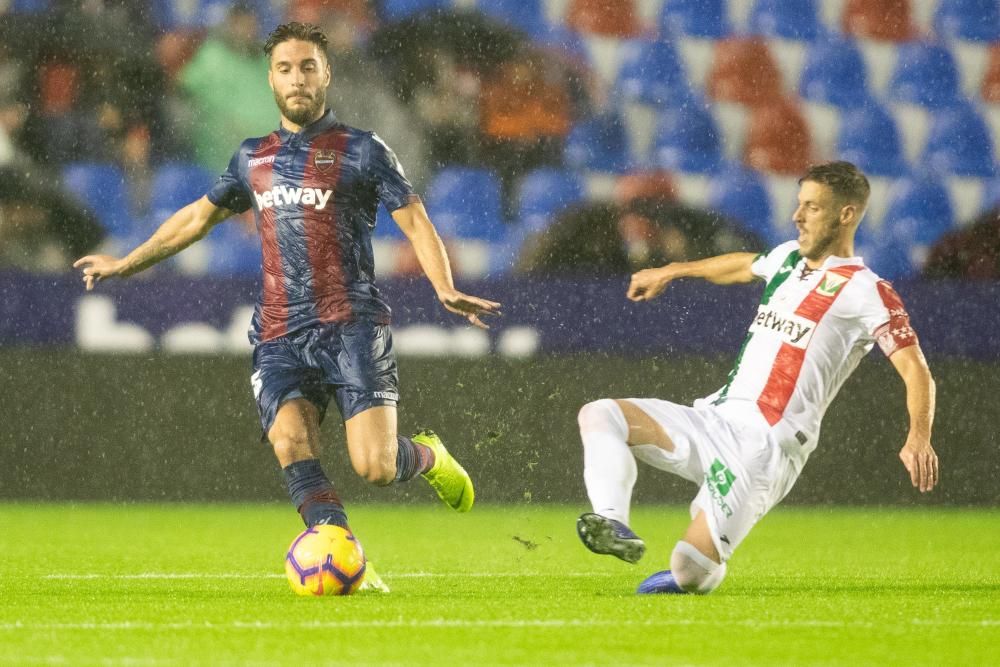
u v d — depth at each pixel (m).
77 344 41.38
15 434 41.28
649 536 33.25
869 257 52.47
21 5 48.69
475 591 19.89
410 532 33.94
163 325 41.56
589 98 52.31
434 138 50.84
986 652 13.45
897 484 42.56
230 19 50.66
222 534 32.56
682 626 15.10
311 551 18.44
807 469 42.47
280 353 20.34
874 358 42.62
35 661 12.48
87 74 48.91
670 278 20.62
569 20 56.34
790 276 19.72
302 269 20.25
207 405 41.59
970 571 24.67
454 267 49.62
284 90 20.17
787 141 55.09
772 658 12.91
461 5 52.47
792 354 19.28
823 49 57.72
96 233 47.53
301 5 50.97
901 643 13.98
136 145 48.91
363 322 20.36
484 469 41.59
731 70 56.62
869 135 55.94
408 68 51.00
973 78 58.56
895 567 25.62
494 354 41.47
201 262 47.94
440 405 41.31
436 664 12.37
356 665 12.29
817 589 20.48
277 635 14.25
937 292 42.25
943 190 54.19
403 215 20.17
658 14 57.31
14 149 47.66
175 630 14.61
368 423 20.08
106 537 31.52
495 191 50.72
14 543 29.72
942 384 42.31
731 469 18.88
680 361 41.66
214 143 49.47
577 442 41.59
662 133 54.66
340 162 20.20
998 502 42.47
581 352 41.62
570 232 47.38
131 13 49.56
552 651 13.21
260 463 41.72
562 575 23.50
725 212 52.50
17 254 46.81
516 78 51.56
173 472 41.53
